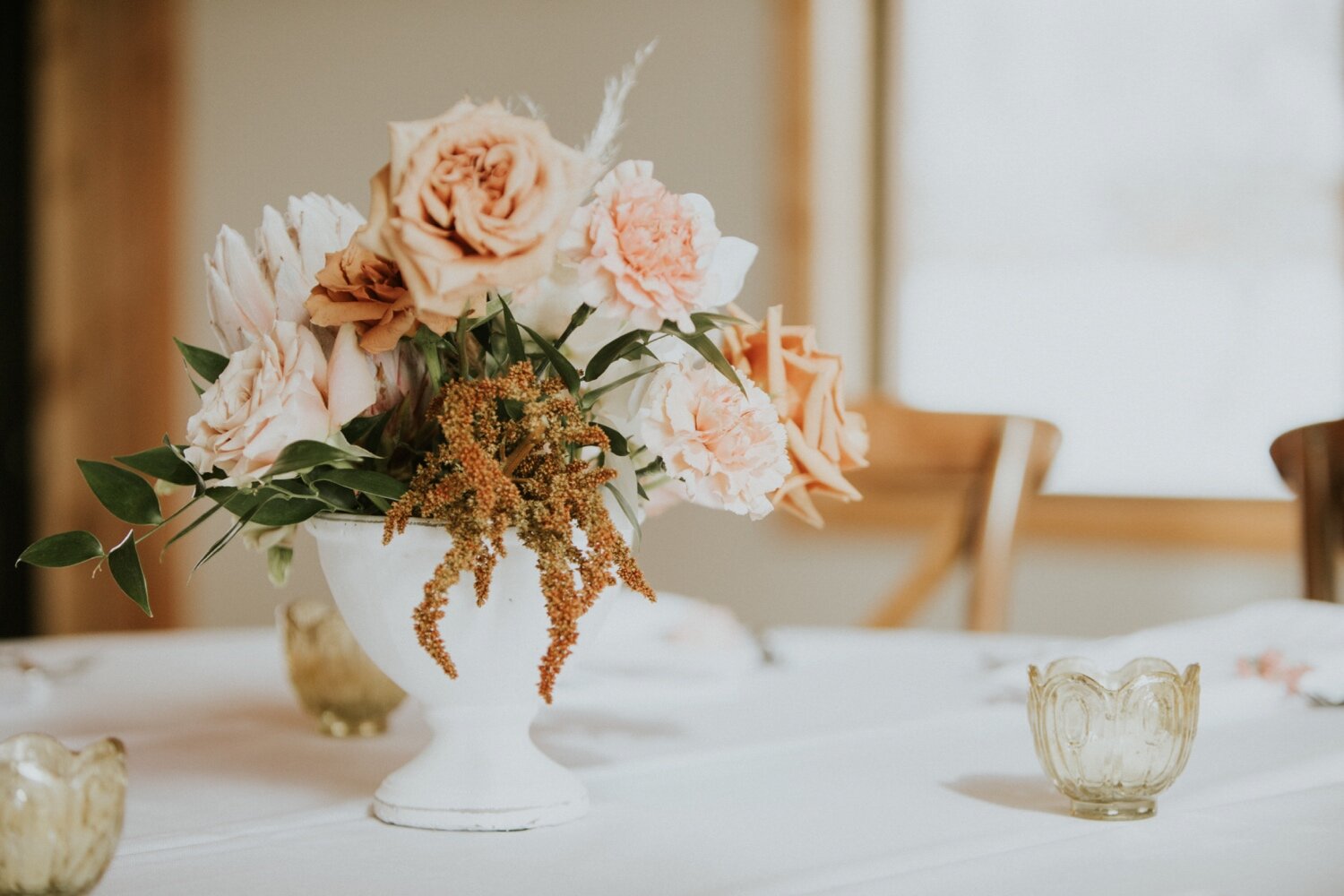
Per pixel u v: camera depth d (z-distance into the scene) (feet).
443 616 2.06
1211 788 2.40
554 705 3.33
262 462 1.97
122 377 11.00
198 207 10.83
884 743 2.94
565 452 2.11
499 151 1.89
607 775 2.60
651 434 2.12
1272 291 8.52
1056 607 8.70
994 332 9.00
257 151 10.70
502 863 2.03
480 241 1.85
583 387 2.25
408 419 2.16
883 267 9.18
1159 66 8.68
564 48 9.83
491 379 2.07
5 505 11.18
